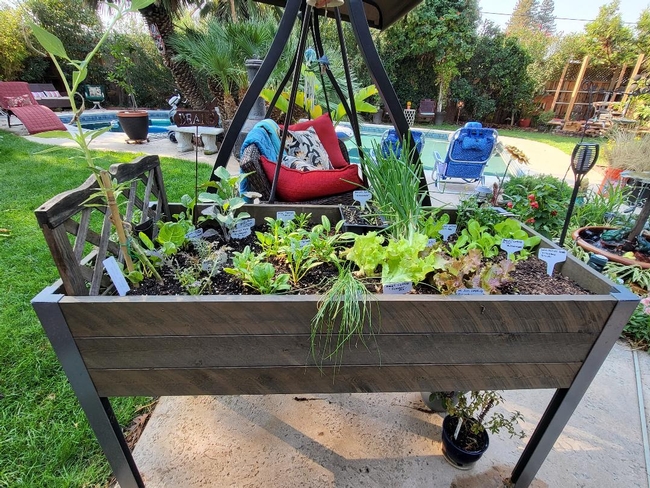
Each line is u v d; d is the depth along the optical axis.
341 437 1.12
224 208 1.10
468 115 10.83
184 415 1.17
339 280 0.75
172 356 0.72
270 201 1.58
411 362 0.77
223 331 0.70
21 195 2.90
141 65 9.99
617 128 4.18
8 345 1.34
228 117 4.98
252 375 0.76
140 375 0.74
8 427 1.06
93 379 0.73
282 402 1.23
